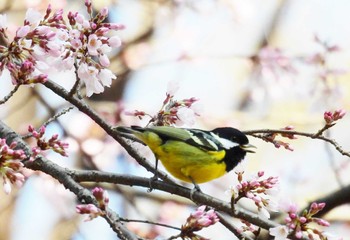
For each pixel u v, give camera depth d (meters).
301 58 15.20
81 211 6.58
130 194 14.82
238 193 7.35
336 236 6.98
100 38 7.57
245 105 18.69
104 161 15.27
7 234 15.53
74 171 7.87
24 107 15.32
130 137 8.91
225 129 9.45
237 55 16.14
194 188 7.86
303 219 7.01
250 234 9.98
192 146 8.95
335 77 14.72
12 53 7.20
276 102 18.11
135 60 16.53
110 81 7.78
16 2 15.01
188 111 8.55
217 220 6.77
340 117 7.86
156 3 17.25
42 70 7.37
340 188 11.38
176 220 15.45
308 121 16.20
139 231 14.32
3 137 8.05
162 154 8.79
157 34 17.45
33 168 7.79
